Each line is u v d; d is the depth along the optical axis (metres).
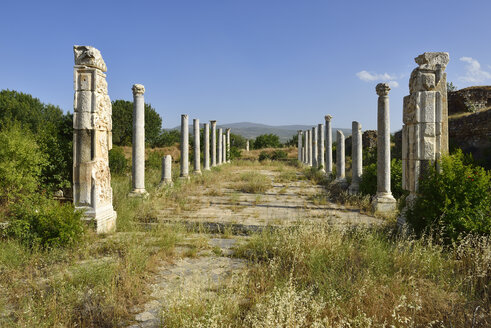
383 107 11.42
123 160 19.08
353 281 4.55
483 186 6.22
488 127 16.03
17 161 7.88
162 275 5.27
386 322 3.48
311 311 3.68
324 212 10.66
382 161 11.34
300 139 38.59
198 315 3.71
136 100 12.62
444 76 7.62
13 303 4.25
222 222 9.09
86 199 7.66
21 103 34.09
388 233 7.23
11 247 5.82
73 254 5.92
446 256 5.49
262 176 20.91
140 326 3.79
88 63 7.85
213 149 30.47
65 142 9.21
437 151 7.60
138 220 9.15
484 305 3.96
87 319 3.84
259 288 4.60
